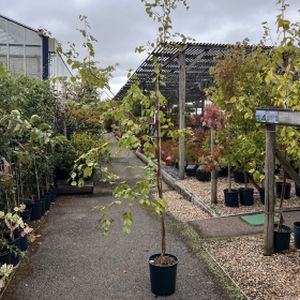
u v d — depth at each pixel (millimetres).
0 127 3344
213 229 4449
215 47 6906
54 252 3896
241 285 2982
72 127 9086
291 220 4727
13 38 9531
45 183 6082
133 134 2699
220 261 3506
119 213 5551
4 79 3621
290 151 3621
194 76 11523
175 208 5789
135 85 2693
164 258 3012
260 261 3453
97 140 7895
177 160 9547
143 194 2596
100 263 3584
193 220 4961
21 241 3742
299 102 3189
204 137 9125
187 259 3613
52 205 6207
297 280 3014
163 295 2891
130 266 3500
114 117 2752
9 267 2916
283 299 2717
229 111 5242
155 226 4816
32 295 2939
